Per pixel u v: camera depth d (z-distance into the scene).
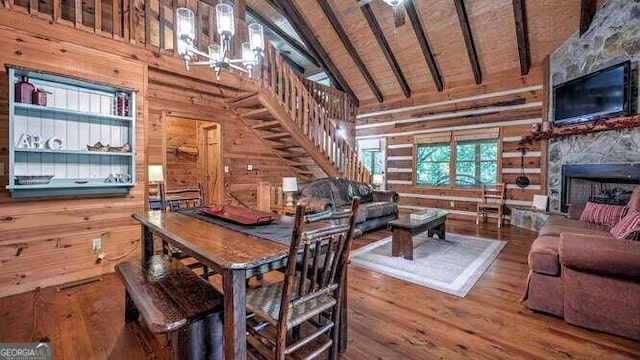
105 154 3.01
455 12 5.23
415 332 2.06
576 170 4.51
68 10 2.94
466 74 6.30
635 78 3.72
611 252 1.93
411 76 6.91
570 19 4.63
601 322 2.03
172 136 6.47
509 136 5.82
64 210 2.85
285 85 5.06
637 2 3.70
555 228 3.15
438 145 6.89
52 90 2.78
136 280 1.84
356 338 1.99
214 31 4.16
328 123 5.96
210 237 1.74
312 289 1.48
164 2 3.60
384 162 7.75
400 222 3.82
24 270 2.66
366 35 6.29
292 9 5.96
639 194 2.95
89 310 2.33
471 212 6.32
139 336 1.98
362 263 3.49
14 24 2.53
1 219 2.54
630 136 3.79
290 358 1.76
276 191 5.25
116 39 3.12
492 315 2.29
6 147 2.54
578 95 4.39
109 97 3.12
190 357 1.54
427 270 3.25
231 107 5.46
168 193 2.87
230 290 1.32
